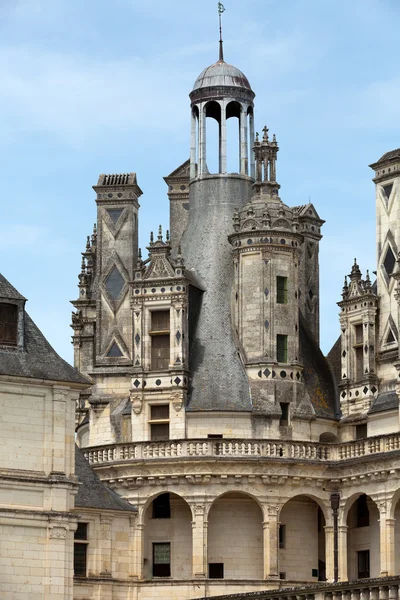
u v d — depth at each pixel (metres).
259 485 115.25
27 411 100.44
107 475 117.00
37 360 101.38
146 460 115.50
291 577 117.12
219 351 120.31
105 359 122.12
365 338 118.88
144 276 120.56
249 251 120.94
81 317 130.00
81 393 128.88
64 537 99.88
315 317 128.00
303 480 115.75
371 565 115.50
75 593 111.75
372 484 113.69
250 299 120.38
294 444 115.88
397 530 113.06
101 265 125.00
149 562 117.12
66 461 101.00
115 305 123.31
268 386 118.81
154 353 120.00
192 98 128.38
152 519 117.69
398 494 112.25
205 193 126.69
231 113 128.12
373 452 113.81
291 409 118.88
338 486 116.31
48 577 99.12
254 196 123.19
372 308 119.12
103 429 120.56
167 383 118.56
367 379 118.38
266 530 114.94
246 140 128.00
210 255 124.00
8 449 99.50
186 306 119.81
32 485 99.62
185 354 119.12
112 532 114.50
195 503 114.81
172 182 134.38
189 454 115.12
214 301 122.06
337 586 84.19
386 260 119.19
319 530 119.31
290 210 122.12
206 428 117.81
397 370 115.06
